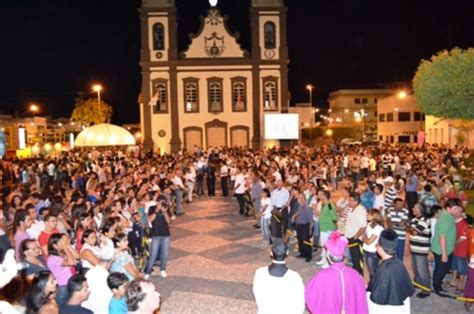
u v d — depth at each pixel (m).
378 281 5.85
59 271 6.80
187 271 11.26
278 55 45.81
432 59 23.36
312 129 64.56
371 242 9.05
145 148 45.38
